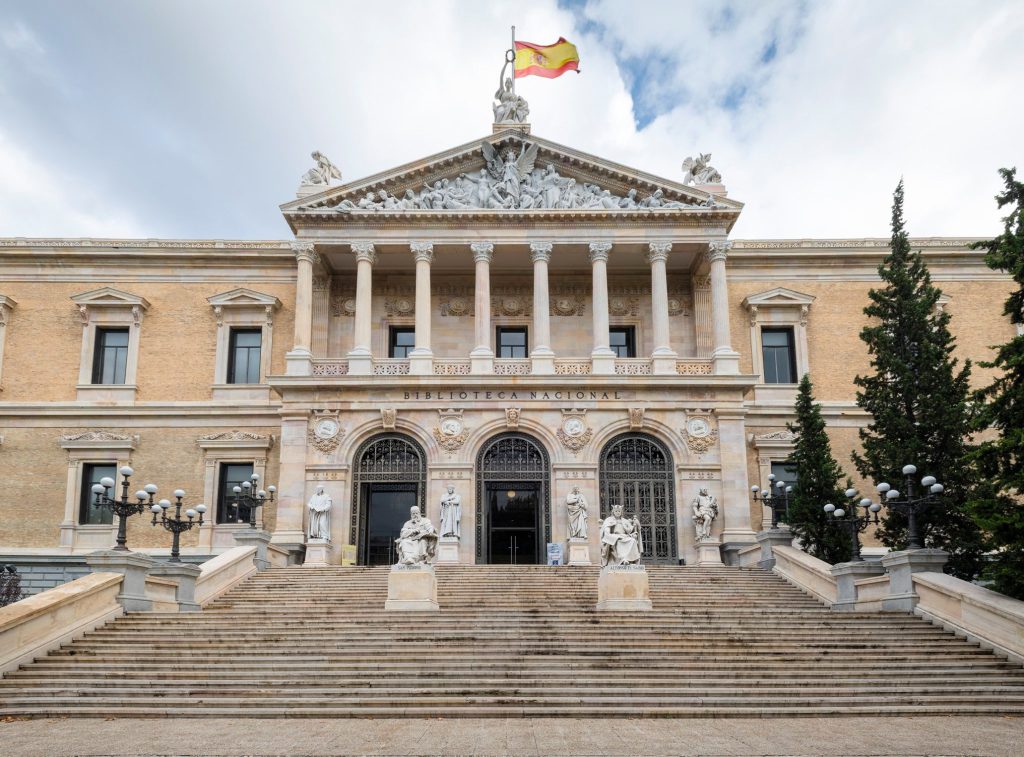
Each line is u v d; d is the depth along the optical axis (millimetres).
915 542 25172
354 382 38875
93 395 42875
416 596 24953
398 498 39781
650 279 44562
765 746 13930
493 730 15469
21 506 41719
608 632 22172
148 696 18016
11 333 43531
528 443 39281
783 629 22609
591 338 43688
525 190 41406
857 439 42594
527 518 39344
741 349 43812
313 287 43406
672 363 39875
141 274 44375
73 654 20531
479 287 40406
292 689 18203
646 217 40812
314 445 38562
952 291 44625
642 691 18016
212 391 43031
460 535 37531
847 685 18641
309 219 40625
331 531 37625
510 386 39062
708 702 17578
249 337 44219
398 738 14680
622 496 38812
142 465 42156
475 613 24594
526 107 42750
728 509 37969
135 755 13258
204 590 27438
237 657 20094
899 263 32844
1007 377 22922
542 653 20453
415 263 43156
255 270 44406
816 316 44156
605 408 39094
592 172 41750
